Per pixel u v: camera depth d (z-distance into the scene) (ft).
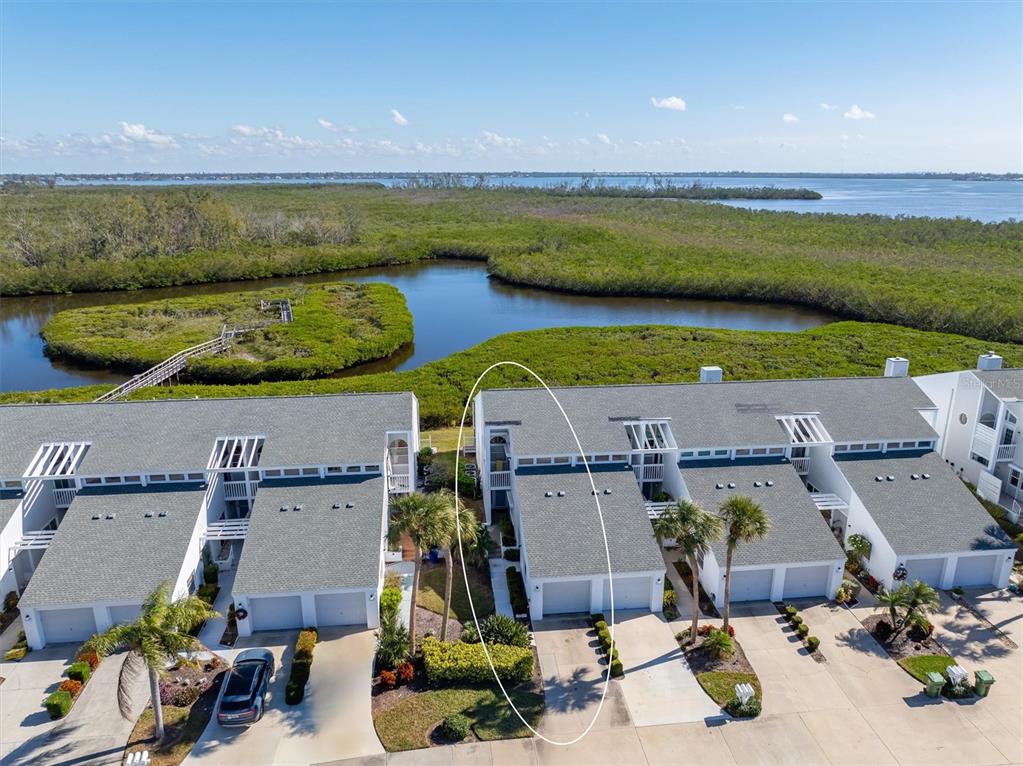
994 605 100.89
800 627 93.66
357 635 93.81
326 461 108.78
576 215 633.20
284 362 222.28
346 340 251.39
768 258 395.55
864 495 110.01
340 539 98.63
